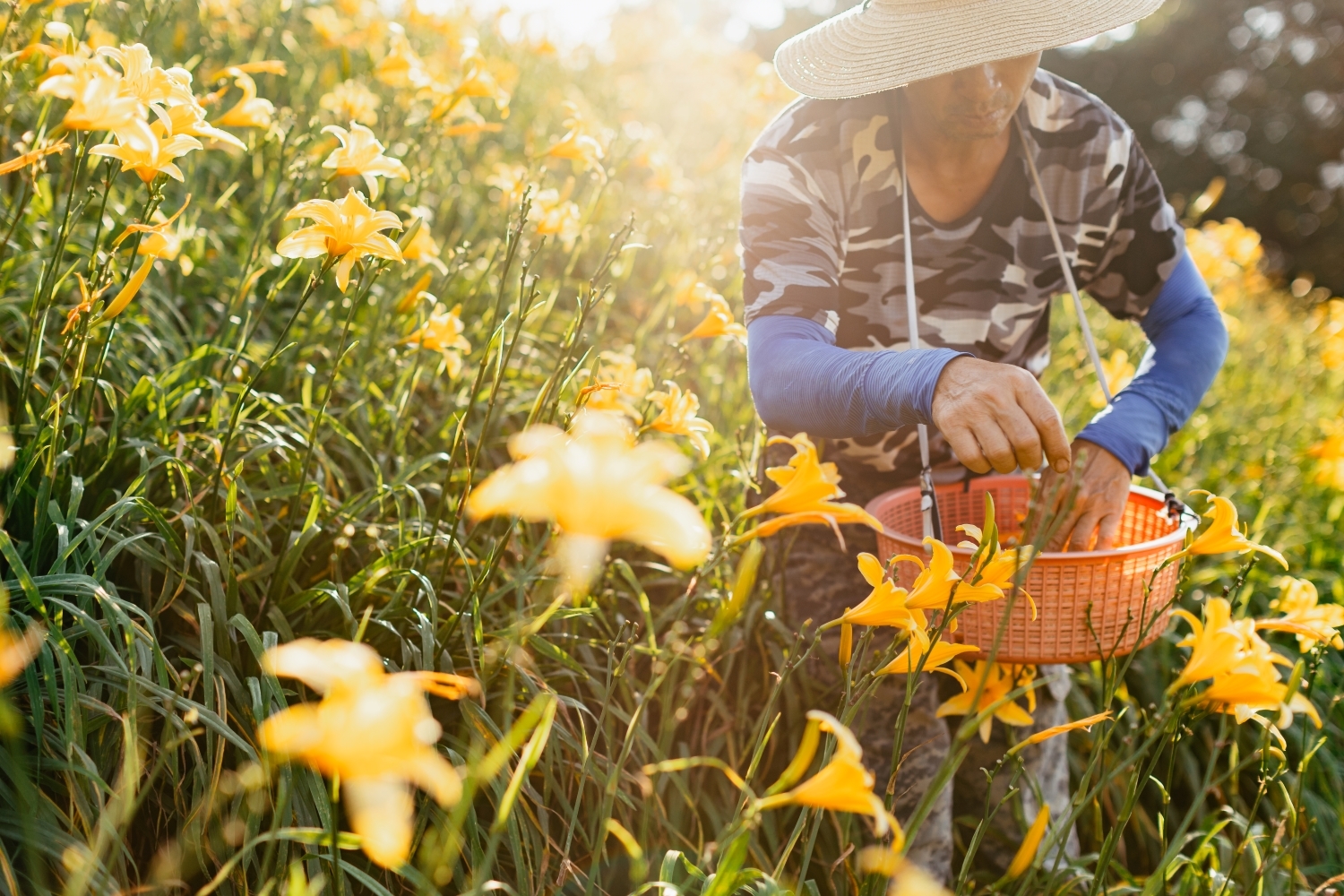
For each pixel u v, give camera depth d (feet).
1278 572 10.31
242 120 6.51
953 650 4.09
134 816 4.98
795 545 7.14
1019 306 6.64
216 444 5.66
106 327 6.63
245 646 5.44
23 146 5.41
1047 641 5.32
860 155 6.09
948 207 6.31
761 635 7.23
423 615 5.37
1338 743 8.89
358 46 13.57
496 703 5.73
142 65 4.89
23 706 4.79
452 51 13.88
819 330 5.75
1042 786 7.16
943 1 5.58
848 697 4.26
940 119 5.74
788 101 14.55
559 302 11.50
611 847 6.16
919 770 6.73
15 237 7.43
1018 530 6.45
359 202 4.93
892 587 4.03
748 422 9.37
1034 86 6.26
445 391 8.66
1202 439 12.00
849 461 7.03
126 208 8.36
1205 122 76.13
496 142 15.37
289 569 5.64
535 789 5.91
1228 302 15.05
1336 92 71.41
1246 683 4.10
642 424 6.28
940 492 7.00
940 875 6.79
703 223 12.57
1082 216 6.53
